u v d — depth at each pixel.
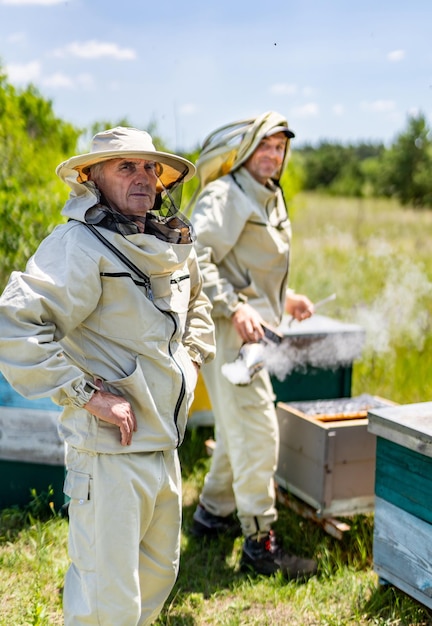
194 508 3.77
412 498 2.70
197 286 2.52
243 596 3.00
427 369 5.46
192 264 2.46
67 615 2.11
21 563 3.13
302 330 4.00
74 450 2.14
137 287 2.06
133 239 2.02
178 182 2.22
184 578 3.11
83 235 2.01
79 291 1.96
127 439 2.04
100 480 2.06
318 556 3.28
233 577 3.17
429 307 6.62
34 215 5.35
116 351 2.08
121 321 2.06
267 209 3.27
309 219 16.33
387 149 22.95
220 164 3.34
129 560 2.07
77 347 2.09
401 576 2.78
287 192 9.17
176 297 2.20
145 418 2.11
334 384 4.10
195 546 3.39
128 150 2.04
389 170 22.58
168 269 2.09
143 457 2.12
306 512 3.45
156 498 2.21
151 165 2.15
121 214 2.06
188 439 4.50
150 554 2.28
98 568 2.05
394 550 2.81
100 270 2.01
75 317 1.99
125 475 2.07
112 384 2.07
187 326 2.52
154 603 2.31
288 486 3.56
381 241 10.05
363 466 3.35
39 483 3.57
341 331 4.04
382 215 17.27
